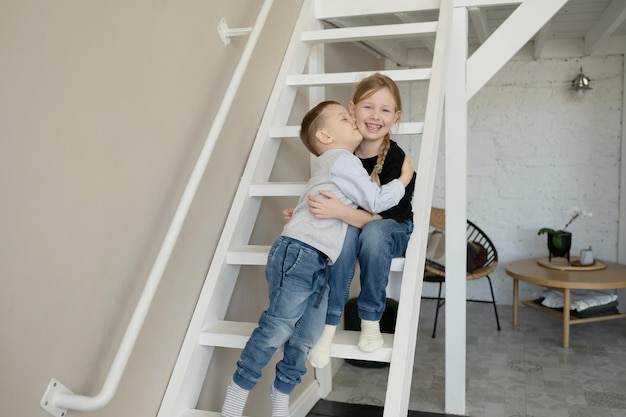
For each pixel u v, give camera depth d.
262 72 2.47
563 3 2.78
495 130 5.21
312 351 1.69
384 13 2.78
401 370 1.63
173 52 1.78
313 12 2.82
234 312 2.37
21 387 1.26
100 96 1.47
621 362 3.90
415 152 5.48
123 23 1.55
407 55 5.36
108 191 1.51
